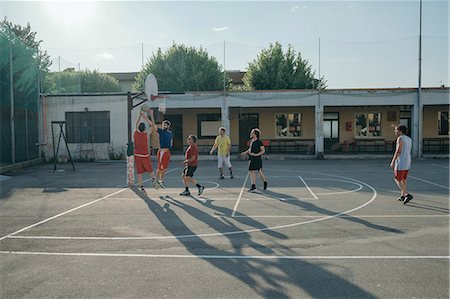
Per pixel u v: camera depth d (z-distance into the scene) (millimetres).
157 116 16234
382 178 16141
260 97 26156
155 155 26562
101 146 25422
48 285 5395
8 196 12430
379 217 9148
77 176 17516
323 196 12023
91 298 4973
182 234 7836
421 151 25812
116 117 25328
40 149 24609
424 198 11539
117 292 5137
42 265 6172
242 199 11617
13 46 20688
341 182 15086
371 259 6270
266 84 36781
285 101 26109
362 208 10180
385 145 29953
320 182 15141
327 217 9195
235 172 18844
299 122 30656
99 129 25484
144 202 11258
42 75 29781
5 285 5414
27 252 6820
